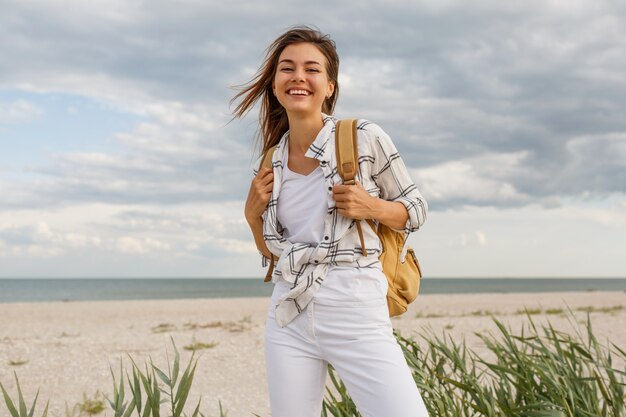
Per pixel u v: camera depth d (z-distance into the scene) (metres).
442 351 3.44
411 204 2.46
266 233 2.54
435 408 3.21
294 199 2.50
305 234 2.45
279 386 2.42
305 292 2.34
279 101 2.65
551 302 23.48
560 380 3.30
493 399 3.14
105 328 12.95
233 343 9.96
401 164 2.50
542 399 3.27
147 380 2.79
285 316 2.41
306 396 2.42
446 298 28.14
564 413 3.02
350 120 2.52
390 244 2.52
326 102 2.80
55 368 7.73
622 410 3.27
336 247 2.36
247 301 26.09
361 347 2.29
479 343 8.97
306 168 2.54
